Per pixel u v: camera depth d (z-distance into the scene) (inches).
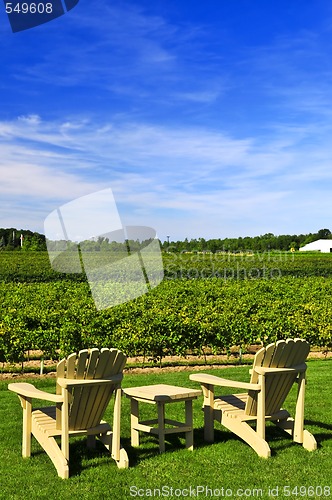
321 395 290.4
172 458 194.2
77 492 163.6
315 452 199.2
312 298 578.2
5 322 401.7
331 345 480.4
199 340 436.1
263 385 195.8
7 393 302.5
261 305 514.3
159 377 352.2
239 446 206.2
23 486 167.6
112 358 184.1
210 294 612.4
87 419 188.5
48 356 400.8
